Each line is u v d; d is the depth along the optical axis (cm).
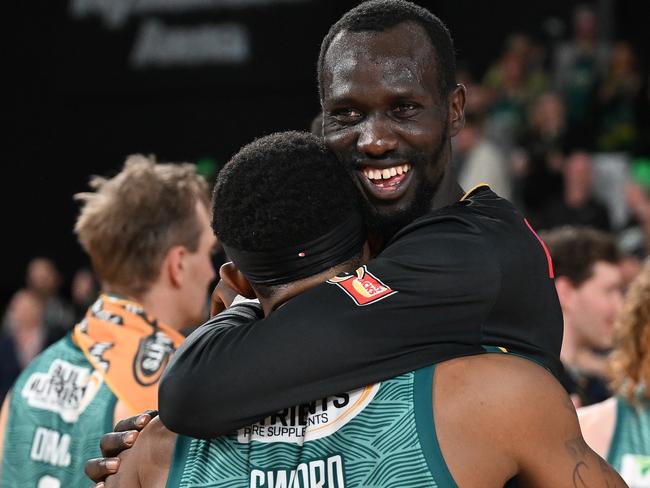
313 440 193
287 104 920
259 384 191
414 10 215
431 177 215
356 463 189
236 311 212
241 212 198
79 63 950
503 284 199
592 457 197
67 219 963
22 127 962
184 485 200
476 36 1159
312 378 191
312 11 909
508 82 1050
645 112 1047
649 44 1156
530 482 194
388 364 193
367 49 209
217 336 200
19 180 966
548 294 210
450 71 218
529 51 1070
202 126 935
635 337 345
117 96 949
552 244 461
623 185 980
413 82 208
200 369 195
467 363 194
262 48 920
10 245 971
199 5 927
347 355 191
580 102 1043
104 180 350
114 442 220
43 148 962
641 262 834
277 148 201
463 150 904
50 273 912
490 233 205
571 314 456
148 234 321
